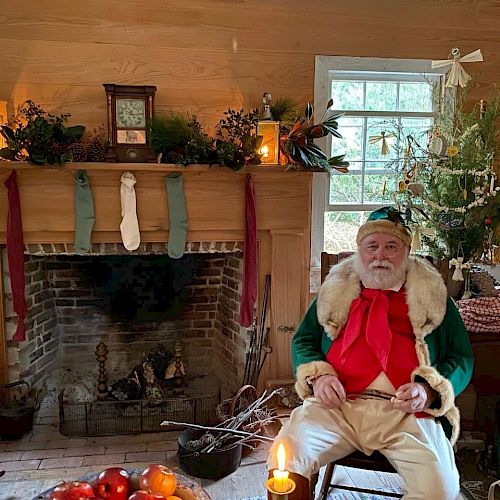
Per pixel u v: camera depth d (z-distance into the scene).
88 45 2.70
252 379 2.85
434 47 3.07
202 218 2.74
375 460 1.75
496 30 3.12
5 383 2.72
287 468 1.61
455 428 1.77
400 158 3.01
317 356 1.94
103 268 3.20
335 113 3.12
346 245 3.26
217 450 2.25
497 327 2.29
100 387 2.88
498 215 2.79
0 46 2.62
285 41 2.89
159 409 2.87
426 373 1.75
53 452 2.51
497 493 2.12
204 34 2.80
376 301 1.90
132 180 2.61
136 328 3.34
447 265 2.70
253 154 2.64
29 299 2.84
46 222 2.60
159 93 2.79
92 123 2.75
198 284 3.33
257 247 2.86
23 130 2.40
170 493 1.49
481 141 2.82
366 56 2.99
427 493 1.58
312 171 2.73
